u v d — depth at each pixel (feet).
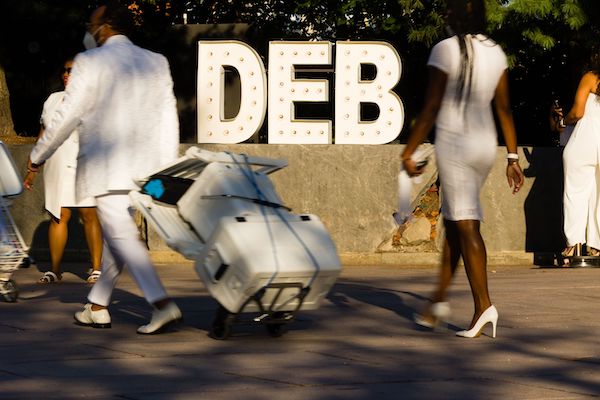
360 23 92.63
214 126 47.37
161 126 24.90
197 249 23.48
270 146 43.80
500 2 75.97
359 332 25.29
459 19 24.03
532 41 75.56
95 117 24.35
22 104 85.51
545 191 44.39
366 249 43.52
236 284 22.62
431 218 43.47
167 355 21.91
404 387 18.85
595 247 42.32
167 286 34.65
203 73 47.42
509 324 26.76
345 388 18.69
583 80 41.70
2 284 30.48
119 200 24.40
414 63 89.81
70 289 34.22
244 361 21.26
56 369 20.22
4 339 23.88
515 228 44.24
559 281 37.09
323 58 46.78
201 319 27.12
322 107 86.69
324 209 43.52
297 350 22.67
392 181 43.32
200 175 23.93
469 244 24.26
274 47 46.88
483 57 23.80
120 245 24.35
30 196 44.52
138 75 24.57
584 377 20.03
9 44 80.28
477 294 24.48
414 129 24.11
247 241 22.54
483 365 21.16
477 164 23.99
